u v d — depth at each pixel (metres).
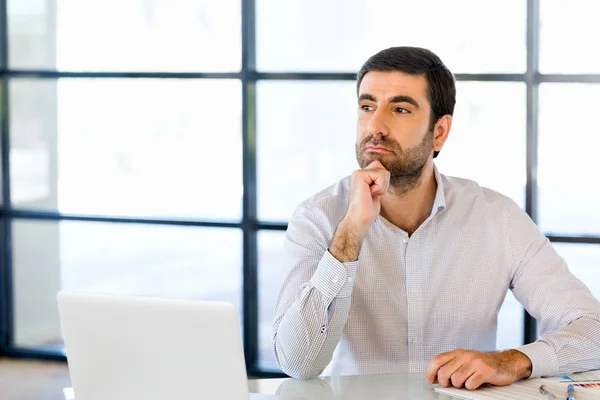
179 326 1.97
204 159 5.50
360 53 5.15
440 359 2.40
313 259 2.84
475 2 4.94
